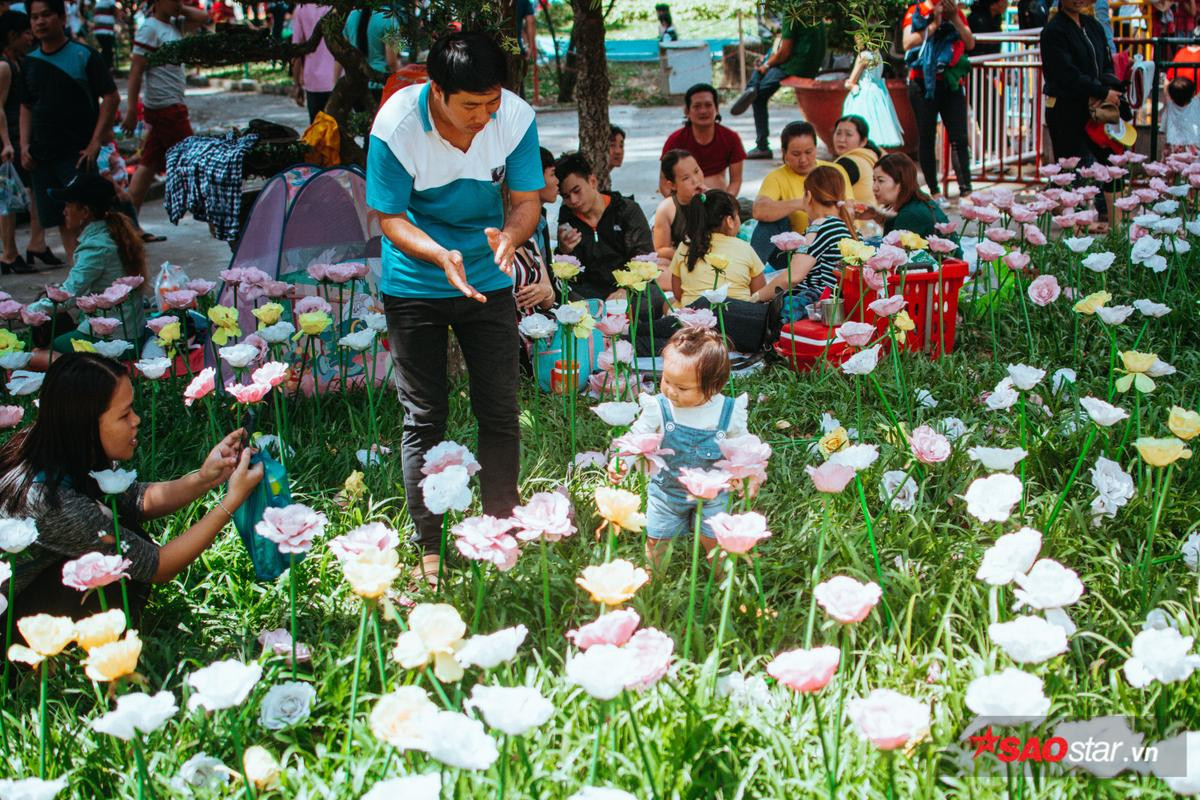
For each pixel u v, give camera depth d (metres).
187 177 7.07
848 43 9.73
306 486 4.47
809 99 11.45
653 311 6.00
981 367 5.38
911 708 2.12
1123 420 4.48
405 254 3.69
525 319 4.30
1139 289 6.36
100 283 5.78
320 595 3.69
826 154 12.26
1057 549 3.62
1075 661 3.13
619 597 2.47
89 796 2.84
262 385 3.57
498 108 3.50
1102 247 7.06
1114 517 3.80
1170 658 2.26
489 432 3.92
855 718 2.16
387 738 2.21
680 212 6.71
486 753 2.04
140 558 3.41
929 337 5.62
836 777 2.60
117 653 2.37
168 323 4.94
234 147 7.04
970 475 4.11
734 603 3.42
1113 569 3.55
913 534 3.77
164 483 3.65
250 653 3.39
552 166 6.32
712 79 17.80
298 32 10.66
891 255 5.10
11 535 2.83
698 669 2.99
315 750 2.93
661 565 3.54
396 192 3.60
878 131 9.84
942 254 5.88
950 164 11.12
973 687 2.14
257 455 3.55
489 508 3.96
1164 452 3.11
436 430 3.86
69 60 8.16
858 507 3.99
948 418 4.65
